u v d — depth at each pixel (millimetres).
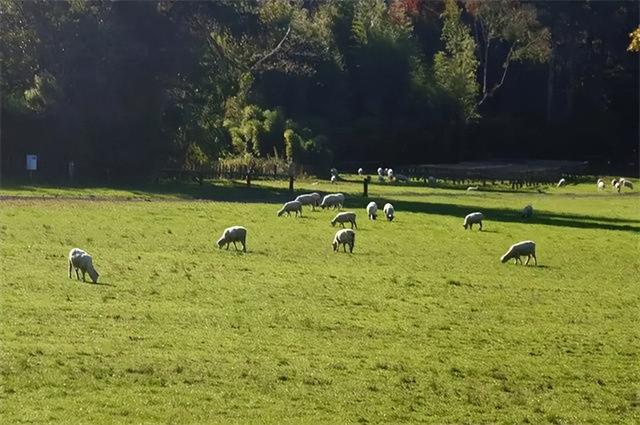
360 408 22594
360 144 139500
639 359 28828
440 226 61000
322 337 28984
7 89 93375
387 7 166375
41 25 91688
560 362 27969
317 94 142750
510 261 47781
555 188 112438
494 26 159875
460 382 25328
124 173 91250
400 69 147500
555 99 166000
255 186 88875
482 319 32938
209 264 41062
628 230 65812
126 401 21828
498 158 156000
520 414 23109
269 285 36688
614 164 153000
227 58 105062
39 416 20391
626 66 164750
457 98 150250
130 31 93625
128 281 35906
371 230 56875
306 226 57000
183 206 66125
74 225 52375
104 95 92312
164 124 97688
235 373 24547
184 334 28203
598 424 22812
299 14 142750
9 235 47219
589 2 159250
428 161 145500
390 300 35188
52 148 90875
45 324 28188
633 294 39750
